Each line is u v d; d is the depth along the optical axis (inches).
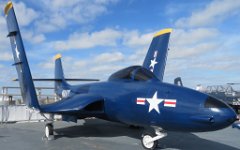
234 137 400.5
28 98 369.1
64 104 371.2
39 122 585.9
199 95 269.0
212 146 329.1
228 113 244.8
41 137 389.7
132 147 319.0
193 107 261.4
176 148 314.5
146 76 329.7
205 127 255.8
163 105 281.0
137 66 354.3
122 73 365.4
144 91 307.4
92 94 378.6
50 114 381.1
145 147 310.7
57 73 719.7
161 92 290.2
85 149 309.7
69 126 506.0
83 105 341.7
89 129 465.7
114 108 338.6
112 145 331.6
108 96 352.2
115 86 357.1
